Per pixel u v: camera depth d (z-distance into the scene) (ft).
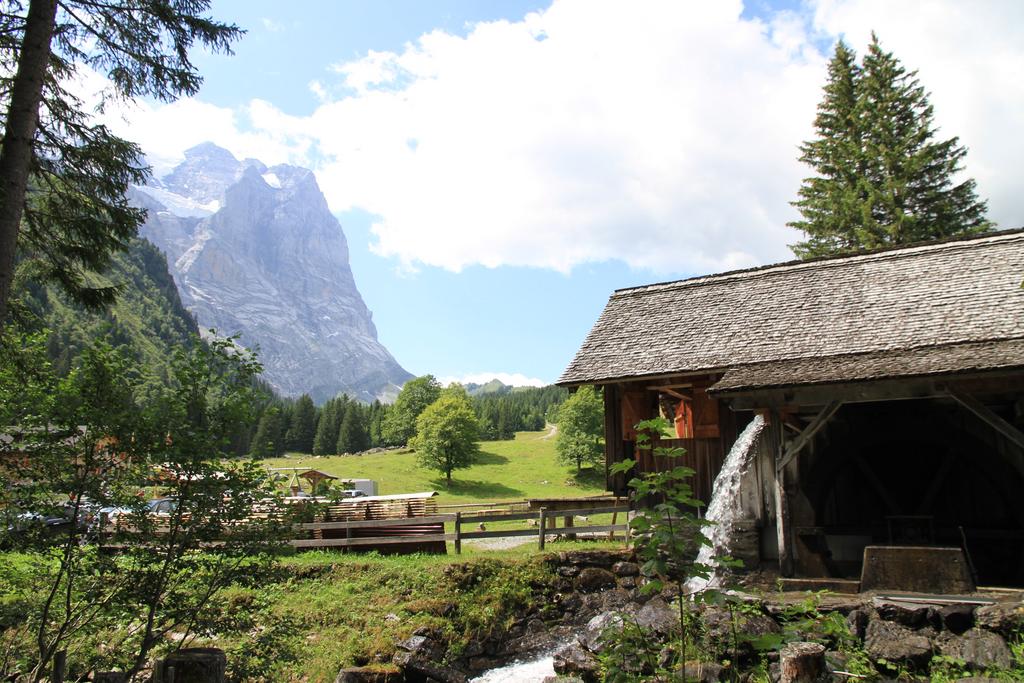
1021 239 53.42
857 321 52.60
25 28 30.01
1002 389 38.60
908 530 47.67
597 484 203.72
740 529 46.85
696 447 56.90
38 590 29.30
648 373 56.39
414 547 54.24
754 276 63.67
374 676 34.32
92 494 25.41
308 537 55.06
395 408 323.16
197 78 33.50
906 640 29.84
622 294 69.10
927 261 55.98
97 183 32.63
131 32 32.07
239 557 26.68
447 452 207.92
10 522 24.91
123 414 24.76
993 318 47.03
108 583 26.35
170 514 26.02
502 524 92.53
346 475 213.46
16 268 32.42
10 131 28.89
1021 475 45.93
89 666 27.53
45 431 25.09
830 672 22.33
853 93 119.03
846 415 52.16
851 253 60.80
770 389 42.60
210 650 19.04
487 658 41.55
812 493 49.80
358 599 43.06
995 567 47.42
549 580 46.75
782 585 39.65
